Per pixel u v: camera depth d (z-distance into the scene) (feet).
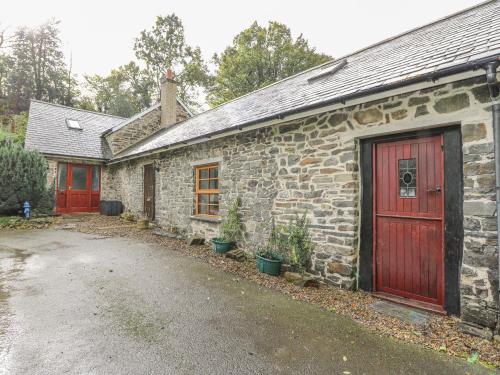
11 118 68.23
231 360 7.04
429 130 10.18
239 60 71.97
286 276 13.30
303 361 7.05
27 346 7.38
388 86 9.85
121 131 40.65
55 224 28.66
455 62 8.78
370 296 11.39
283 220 14.92
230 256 16.97
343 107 11.96
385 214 11.41
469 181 8.72
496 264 8.10
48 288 11.68
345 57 20.56
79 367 6.56
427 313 9.73
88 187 38.96
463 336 8.16
